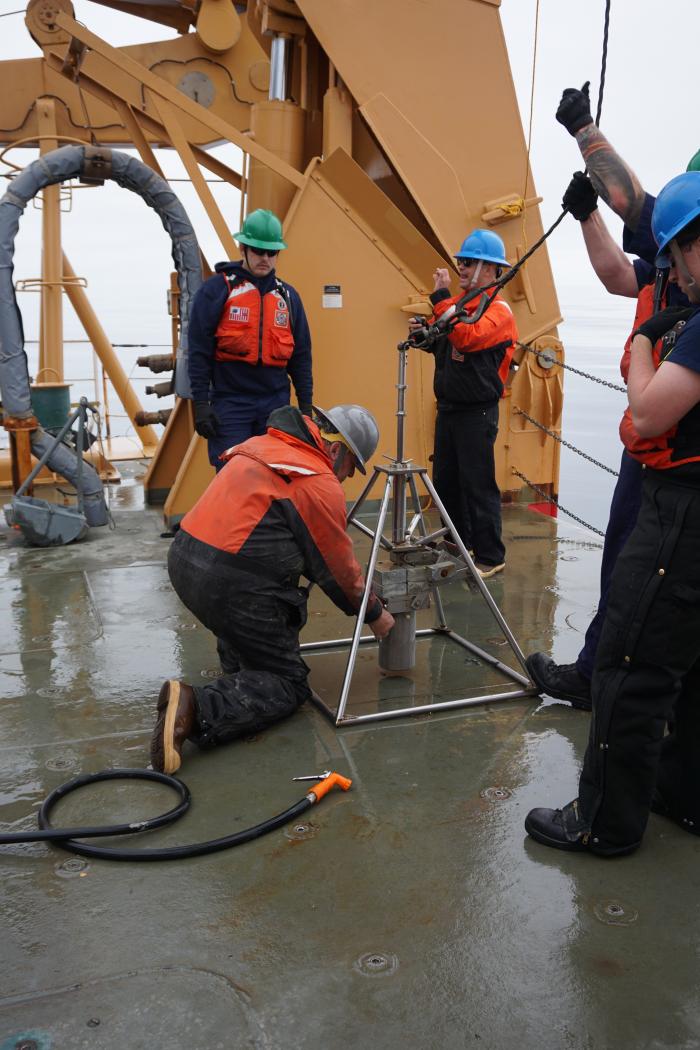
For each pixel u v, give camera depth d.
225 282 4.20
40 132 6.91
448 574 3.18
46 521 5.01
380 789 2.52
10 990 1.74
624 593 2.04
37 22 6.74
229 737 2.75
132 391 7.82
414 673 3.35
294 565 2.79
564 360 5.93
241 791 2.51
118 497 6.35
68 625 3.84
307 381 4.56
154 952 1.85
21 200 4.95
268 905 2.01
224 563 2.72
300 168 5.56
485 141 5.46
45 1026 1.65
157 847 2.22
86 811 2.40
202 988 1.75
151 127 5.80
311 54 5.58
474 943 1.88
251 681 2.81
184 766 2.65
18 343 5.15
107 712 3.01
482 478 4.49
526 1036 1.63
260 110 5.44
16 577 4.52
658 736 2.10
